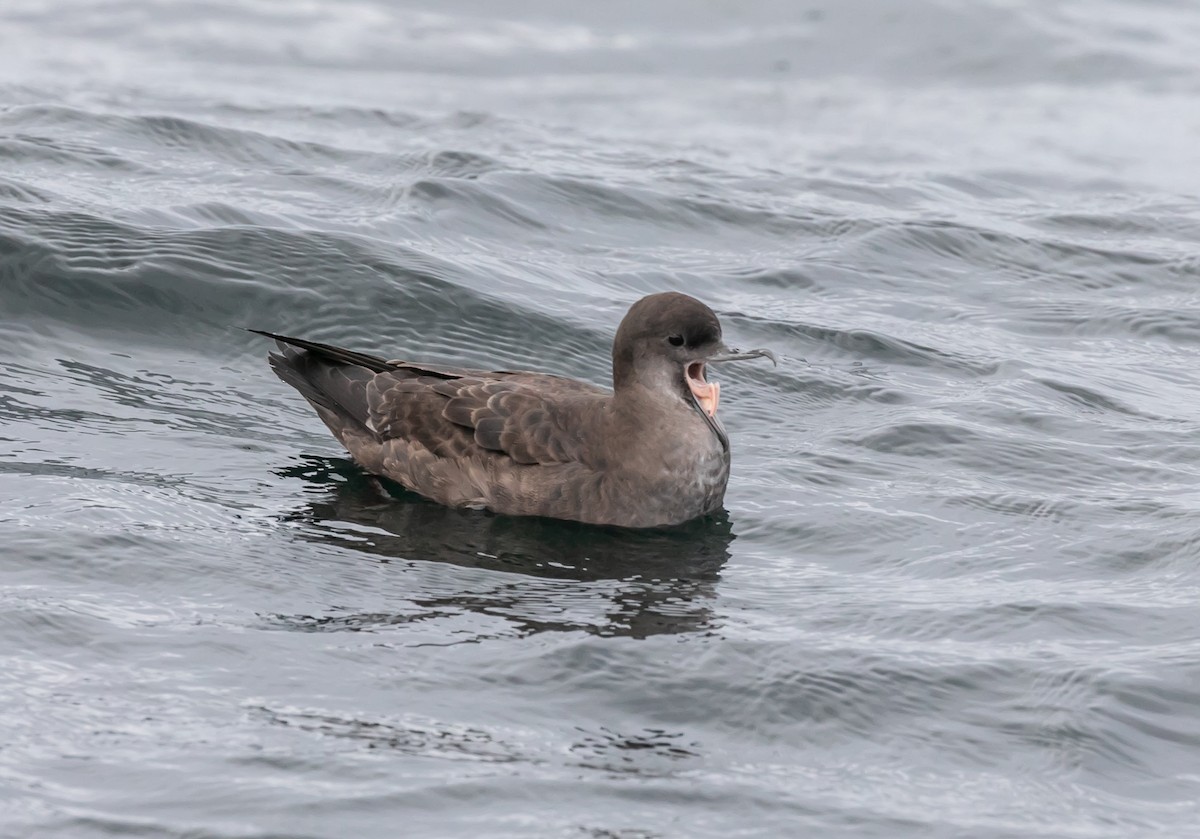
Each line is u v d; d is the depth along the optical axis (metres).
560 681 9.70
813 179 24.19
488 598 11.03
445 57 35.19
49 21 35.72
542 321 16.75
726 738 9.16
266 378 15.36
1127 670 10.01
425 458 13.10
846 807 8.41
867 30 37.56
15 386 14.37
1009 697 9.71
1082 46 36.56
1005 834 8.16
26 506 11.75
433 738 8.88
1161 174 26.98
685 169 23.94
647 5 39.28
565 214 20.67
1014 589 11.50
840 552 12.30
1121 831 8.23
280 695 9.27
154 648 9.76
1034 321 18.67
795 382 16.09
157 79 30.89
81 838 7.64
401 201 19.94
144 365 15.21
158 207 18.27
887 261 20.30
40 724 8.70
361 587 11.09
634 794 8.41
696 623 10.70
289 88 31.20
